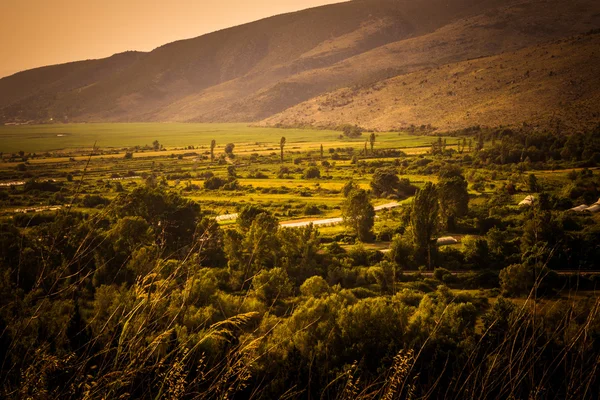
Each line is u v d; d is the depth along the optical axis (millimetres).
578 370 3154
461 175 127875
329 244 71188
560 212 79875
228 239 50281
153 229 34062
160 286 3064
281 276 37500
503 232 70438
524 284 41406
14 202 69375
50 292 3090
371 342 23938
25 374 2703
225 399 2873
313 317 26000
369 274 53406
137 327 2902
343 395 3422
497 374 3291
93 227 3367
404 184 118188
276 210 104250
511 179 119312
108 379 2713
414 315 26031
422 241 59781
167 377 2764
